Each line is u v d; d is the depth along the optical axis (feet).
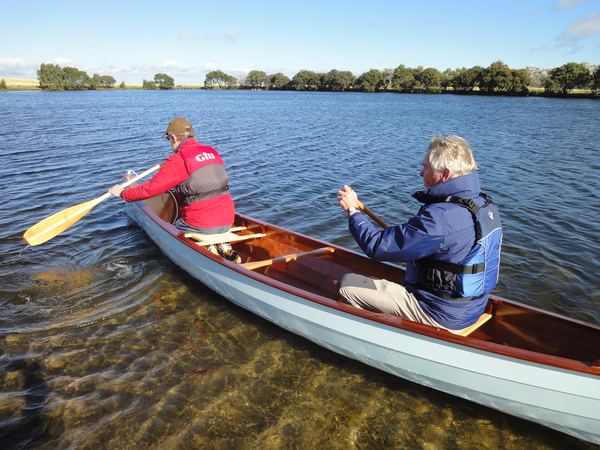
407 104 146.61
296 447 8.58
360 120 81.00
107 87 381.60
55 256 16.60
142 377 10.31
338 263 13.84
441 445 8.78
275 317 12.09
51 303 13.38
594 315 13.56
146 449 8.39
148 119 73.56
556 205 24.82
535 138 55.88
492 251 8.53
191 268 14.49
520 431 9.16
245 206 23.82
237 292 12.83
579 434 8.52
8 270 15.40
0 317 12.57
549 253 17.93
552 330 9.75
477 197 8.35
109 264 16.02
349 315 10.14
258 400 9.75
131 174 21.02
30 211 21.74
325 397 9.93
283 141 49.19
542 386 8.26
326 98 197.57
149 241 18.11
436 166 8.15
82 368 10.54
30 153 37.37
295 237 14.93
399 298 9.45
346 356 11.14
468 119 86.43
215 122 72.18
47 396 9.61
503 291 14.80
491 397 9.07
